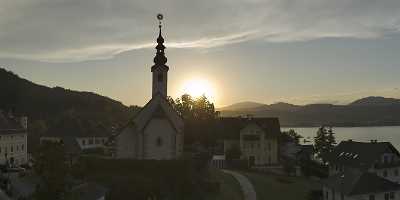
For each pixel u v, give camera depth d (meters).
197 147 116.25
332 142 146.62
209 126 126.94
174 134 81.94
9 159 100.94
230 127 130.88
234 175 101.31
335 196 81.94
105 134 121.44
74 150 103.75
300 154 134.75
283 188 93.50
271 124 131.38
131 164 77.75
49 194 54.28
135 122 83.25
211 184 79.00
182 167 77.00
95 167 78.00
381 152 99.44
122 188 71.00
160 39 87.62
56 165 55.41
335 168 111.88
